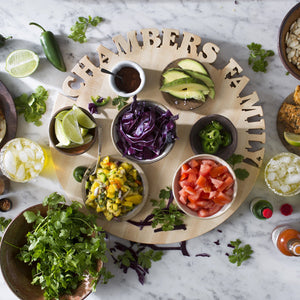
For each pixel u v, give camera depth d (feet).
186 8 2.82
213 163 2.51
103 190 2.59
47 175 2.91
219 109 2.68
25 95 2.86
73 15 2.89
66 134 2.48
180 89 2.56
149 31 2.68
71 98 2.88
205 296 2.90
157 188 2.73
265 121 2.82
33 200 2.93
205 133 2.55
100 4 2.86
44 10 2.89
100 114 2.73
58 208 2.51
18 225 2.56
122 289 2.92
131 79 2.65
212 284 2.89
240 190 2.69
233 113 2.67
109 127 2.73
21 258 2.55
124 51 2.74
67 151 2.59
